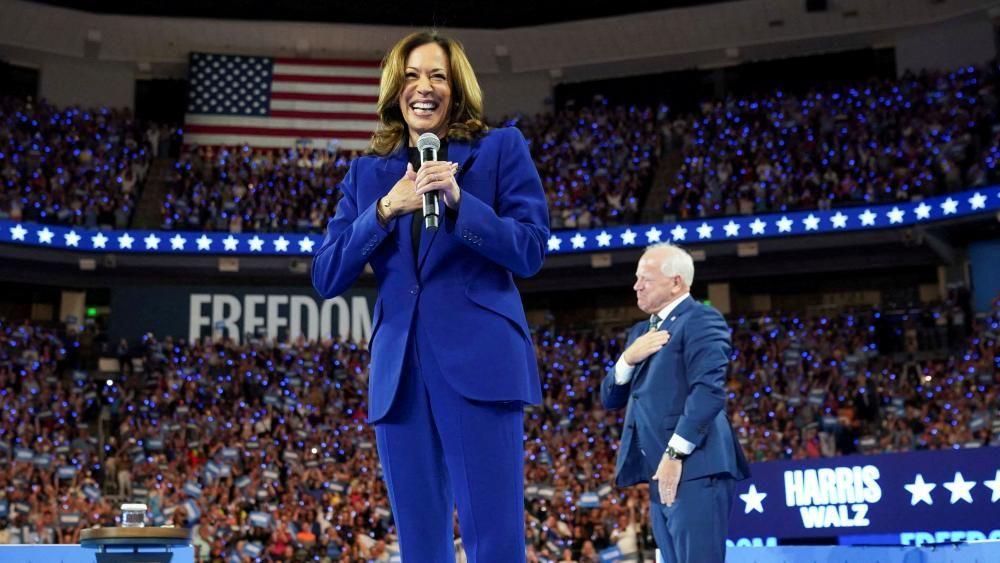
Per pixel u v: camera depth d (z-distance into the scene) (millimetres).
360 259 2646
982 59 32281
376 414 2557
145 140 32531
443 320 2535
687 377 4273
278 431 23984
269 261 30281
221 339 28297
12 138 29906
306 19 33750
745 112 32156
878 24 33219
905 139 29312
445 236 2592
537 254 2641
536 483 20953
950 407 22219
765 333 27031
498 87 36344
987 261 28297
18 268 29547
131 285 30703
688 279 4516
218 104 33281
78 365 28094
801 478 6406
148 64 34531
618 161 32250
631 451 4496
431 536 2512
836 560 5301
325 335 29688
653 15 34312
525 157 2773
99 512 18906
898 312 27922
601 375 27062
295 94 33531
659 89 35688
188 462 22531
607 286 31844
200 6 33375
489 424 2482
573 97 36281
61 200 29266
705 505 4105
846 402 23594
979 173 27141
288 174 31750
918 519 5965
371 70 34312
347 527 19328
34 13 32531
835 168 29734
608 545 18578
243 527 19062
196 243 29656
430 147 2621
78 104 33594
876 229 28250
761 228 28828
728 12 33875
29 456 21094
